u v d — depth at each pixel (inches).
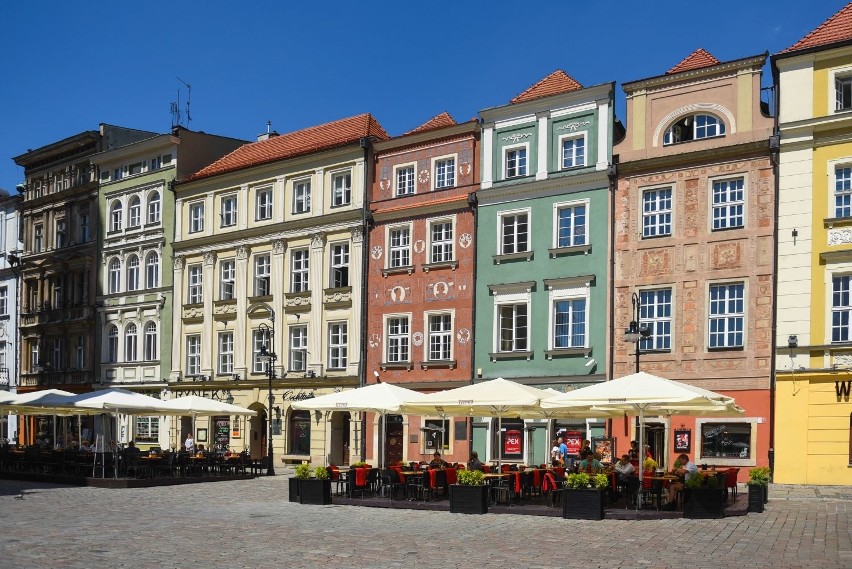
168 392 2113.7
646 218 1445.6
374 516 936.9
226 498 1165.7
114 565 629.6
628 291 1444.4
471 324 1616.6
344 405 1184.8
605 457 1422.2
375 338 1753.2
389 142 1769.2
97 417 2281.0
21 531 816.9
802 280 1299.2
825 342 1275.8
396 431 1710.1
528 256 1555.1
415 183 1733.5
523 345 1572.3
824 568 605.3
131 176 2263.8
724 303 1364.4
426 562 641.6
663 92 1443.2
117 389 1585.9
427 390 1664.6
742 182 1365.7
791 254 1311.5
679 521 869.2
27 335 2534.5
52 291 2479.1
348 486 1102.4
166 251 2161.7
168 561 646.5
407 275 1717.5
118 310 2261.3
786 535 762.8
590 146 1505.9
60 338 2427.4
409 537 772.6
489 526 847.7
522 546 717.3
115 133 2401.6
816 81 1316.4
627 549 697.0
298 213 1908.2
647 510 928.3
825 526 818.2
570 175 1513.3
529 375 1535.4
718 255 1369.3
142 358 2196.1
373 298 1764.3
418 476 1073.5
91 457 1530.5
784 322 1306.6
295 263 1916.8
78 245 2395.4
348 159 1825.8
